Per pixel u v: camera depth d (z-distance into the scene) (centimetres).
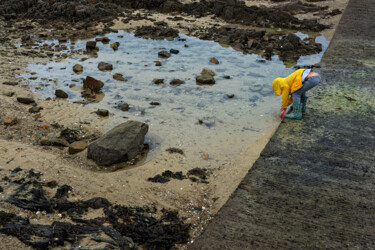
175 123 697
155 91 836
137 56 1074
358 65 962
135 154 588
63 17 1450
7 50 1077
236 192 494
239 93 835
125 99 794
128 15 1499
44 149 590
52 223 400
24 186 459
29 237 376
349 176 523
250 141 642
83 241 381
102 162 556
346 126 666
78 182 495
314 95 794
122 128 588
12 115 686
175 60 1047
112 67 967
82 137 638
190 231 432
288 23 1424
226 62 1039
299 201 473
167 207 469
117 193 484
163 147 619
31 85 845
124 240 389
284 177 524
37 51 1088
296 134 643
